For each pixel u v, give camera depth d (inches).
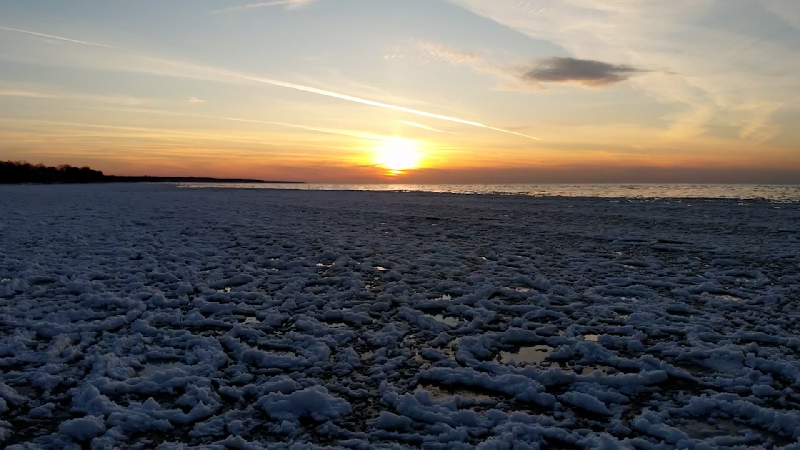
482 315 231.1
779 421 133.3
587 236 483.5
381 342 196.9
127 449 123.3
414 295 261.9
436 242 446.9
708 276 307.6
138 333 200.1
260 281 294.5
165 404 147.5
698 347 185.0
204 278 308.0
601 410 142.4
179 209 779.4
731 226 550.3
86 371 169.2
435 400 150.2
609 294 272.2
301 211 761.6
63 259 350.0
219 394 153.0
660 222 599.5
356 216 683.4
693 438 129.0
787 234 482.6
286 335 203.8
